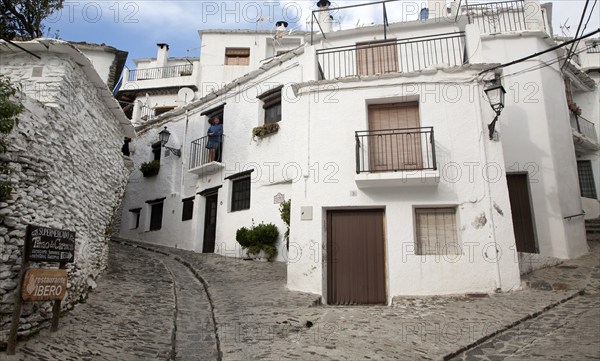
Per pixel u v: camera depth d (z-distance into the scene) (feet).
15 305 14.82
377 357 16.56
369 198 28.66
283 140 40.75
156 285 28.73
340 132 30.35
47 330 17.37
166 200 53.98
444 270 26.68
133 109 67.26
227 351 17.17
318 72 33.86
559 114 40.24
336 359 16.39
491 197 27.48
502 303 23.76
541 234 36.32
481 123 28.58
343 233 29.17
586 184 51.98
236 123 46.44
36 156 18.20
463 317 21.67
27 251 15.49
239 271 34.73
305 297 26.71
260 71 44.60
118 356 16.05
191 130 53.06
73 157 22.31
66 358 15.06
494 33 40.91
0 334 14.97
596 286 26.84
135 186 60.29
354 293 27.94
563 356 15.97
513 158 38.11
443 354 16.75
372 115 31.27
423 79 30.01
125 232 59.93
